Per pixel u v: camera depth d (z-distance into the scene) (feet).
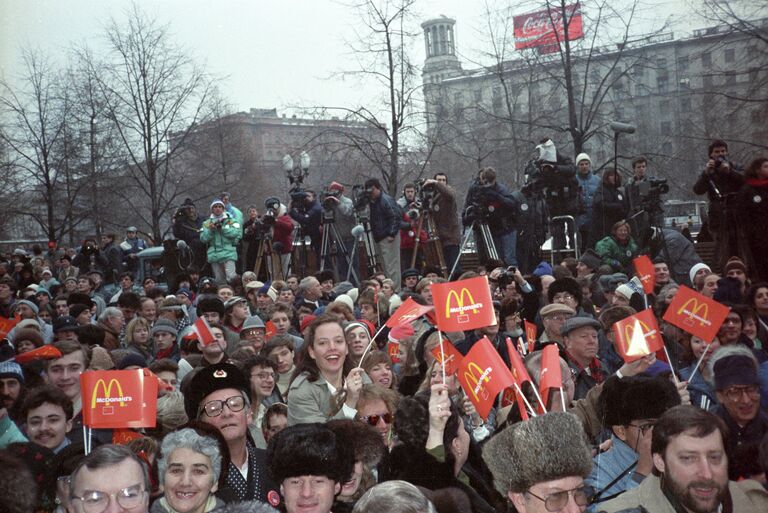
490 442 12.62
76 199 121.08
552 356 17.06
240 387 17.95
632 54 103.81
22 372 25.14
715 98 96.48
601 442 18.21
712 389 22.56
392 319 22.90
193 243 65.67
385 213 53.47
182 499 15.47
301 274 62.85
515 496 12.23
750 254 39.81
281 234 61.46
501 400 20.24
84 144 116.37
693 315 21.98
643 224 45.83
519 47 98.89
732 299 31.60
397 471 15.99
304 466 14.34
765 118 93.40
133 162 121.80
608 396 16.70
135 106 113.19
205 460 15.61
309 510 14.38
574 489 11.91
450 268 54.60
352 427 16.24
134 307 44.57
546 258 57.52
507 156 113.50
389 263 53.93
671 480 13.12
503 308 28.78
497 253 50.83
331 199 58.34
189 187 125.49
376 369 23.82
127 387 17.40
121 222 129.29
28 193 121.19
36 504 15.96
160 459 15.71
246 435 18.84
